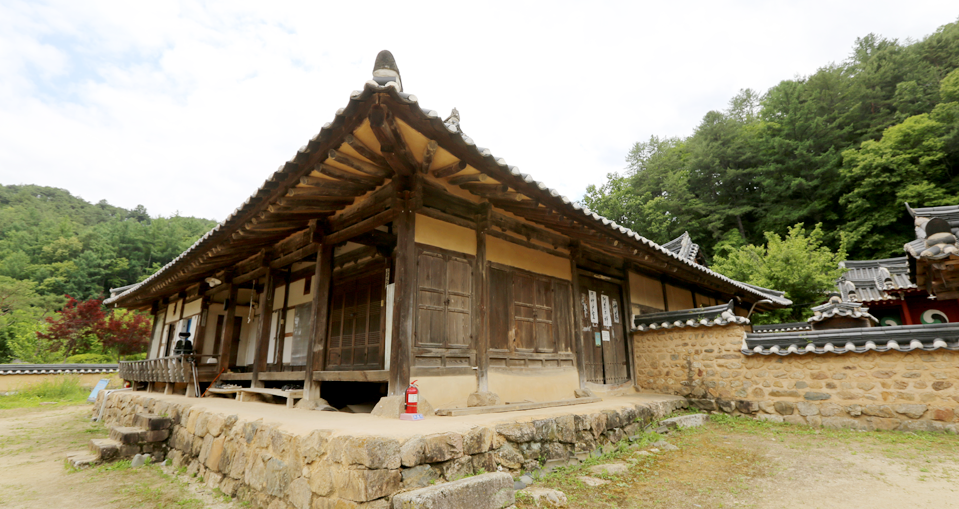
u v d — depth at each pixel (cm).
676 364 901
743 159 2964
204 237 726
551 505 384
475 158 482
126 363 1217
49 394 1738
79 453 680
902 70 2848
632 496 412
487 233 683
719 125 3247
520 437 457
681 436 655
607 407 629
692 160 3131
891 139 2362
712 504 393
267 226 687
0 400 1602
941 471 458
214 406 649
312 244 723
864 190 2311
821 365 716
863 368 680
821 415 700
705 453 560
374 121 405
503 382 645
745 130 3319
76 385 1869
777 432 668
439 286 594
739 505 391
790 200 2752
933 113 2377
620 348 966
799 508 381
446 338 586
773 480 454
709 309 873
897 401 645
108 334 2189
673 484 445
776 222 2720
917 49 3014
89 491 515
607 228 689
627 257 960
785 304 1405
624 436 607
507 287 698
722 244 2678
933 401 621
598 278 945
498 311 672
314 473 369
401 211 559
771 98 3173
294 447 399
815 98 2864
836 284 1614
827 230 2548
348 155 499
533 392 686
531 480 440
